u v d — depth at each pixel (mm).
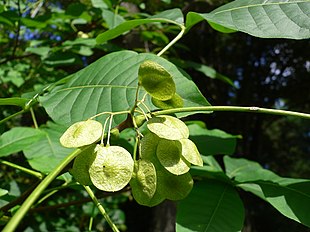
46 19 468
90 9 489
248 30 237
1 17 448
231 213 231
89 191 214
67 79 266
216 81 1477
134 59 240
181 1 715
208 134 343
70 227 644
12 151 313
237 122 1549
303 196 241
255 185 290
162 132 172
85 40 454
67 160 156
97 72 241
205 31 1294
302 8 240
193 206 232
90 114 221
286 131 2490
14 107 513
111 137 189
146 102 219
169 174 181
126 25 290
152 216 1032
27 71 579
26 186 370
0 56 616
